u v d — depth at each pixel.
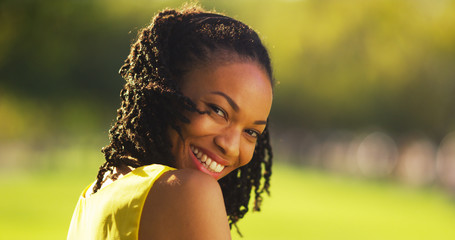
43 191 23.03
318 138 70.00
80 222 1.97
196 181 1.67
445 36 28.23
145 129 1.94
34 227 13.55
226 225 1.68
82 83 33.00
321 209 20.39
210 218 1.65
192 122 1.90
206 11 2.20
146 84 1.99
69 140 56.41
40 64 28.02
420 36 28.11
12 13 17.84
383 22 27.73
